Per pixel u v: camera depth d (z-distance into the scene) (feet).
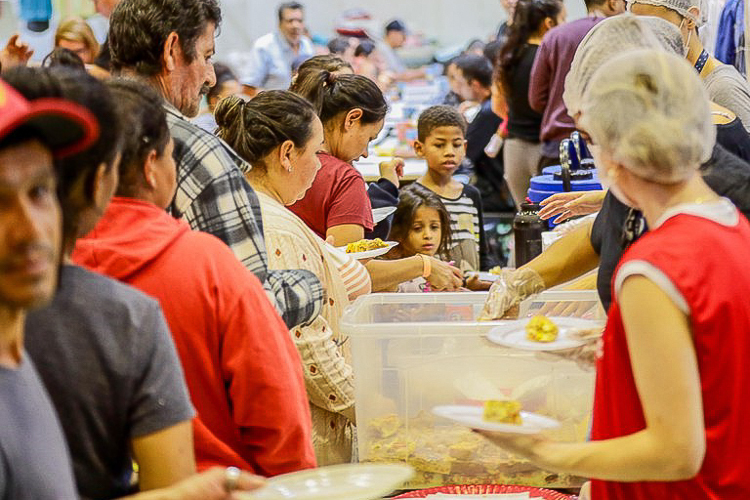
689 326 5.29
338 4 37.65
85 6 25.91
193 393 6.44
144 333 5.08
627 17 6.52
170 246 6.30
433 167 15.16
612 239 7.00
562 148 12.92
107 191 5.03
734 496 5.49
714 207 5.56
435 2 37.65
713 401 5.39
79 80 4.83
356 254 10.94
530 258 12.03
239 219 7.51
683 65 5.55
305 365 8.77
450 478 7.98
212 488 4.53
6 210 3.96
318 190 11.62
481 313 8.15
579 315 8.70
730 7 16.44
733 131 8.54
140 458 5.14
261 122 9.05
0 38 24.41
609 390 5.67
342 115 11.80
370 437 7.99
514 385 7.71
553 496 7.55
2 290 3.97
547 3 21.02
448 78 28.37
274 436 6.62
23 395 4.14
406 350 7.83
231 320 6.38
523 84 21.17
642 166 5.44
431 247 13.60
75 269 5.08
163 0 7.93
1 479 4.00
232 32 35.45
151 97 6.33
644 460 5.28
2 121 3.79
